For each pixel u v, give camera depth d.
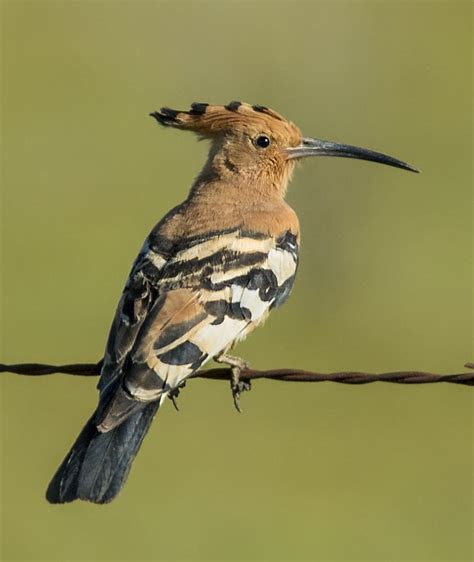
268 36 31.67
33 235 26.30
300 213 27.22
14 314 23.45
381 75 31.08
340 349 23.39
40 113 30.28
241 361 12.34
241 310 12.05
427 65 31.03
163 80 31.22
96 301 24.12
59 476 10.77
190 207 13.09
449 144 29.91
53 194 27.59
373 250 26.91
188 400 20.20
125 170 28.50
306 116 30.78
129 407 11.04
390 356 23.30
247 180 13.88
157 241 12.41
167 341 11.46
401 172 28.91
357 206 27.58
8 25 32.16
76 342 22.59
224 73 31.33
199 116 14.06
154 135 29.52
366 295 25.66
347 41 31.42
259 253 12.48
